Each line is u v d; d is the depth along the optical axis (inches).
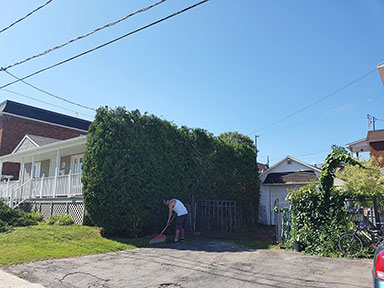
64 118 1079.0
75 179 549.3
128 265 274.1
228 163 602.9
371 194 333.1
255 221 658.2
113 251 337.4
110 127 418.0
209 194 545.0
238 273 249.9
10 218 477.7
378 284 122.3
